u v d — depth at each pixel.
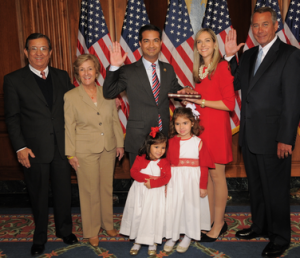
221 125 2.49
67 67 3.90
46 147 2.43
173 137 2.52
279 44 2.32
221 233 2.71
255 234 2.69
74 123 2.52
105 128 2.57
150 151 2.37
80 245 2.62
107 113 2.58
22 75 2.42
